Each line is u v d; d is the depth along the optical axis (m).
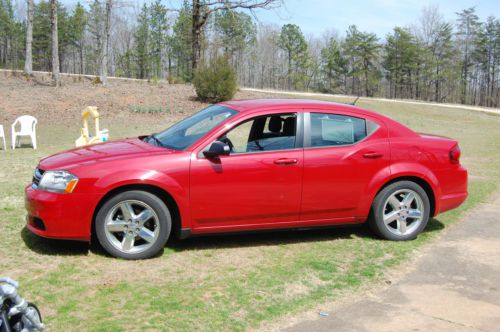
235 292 4.31
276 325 3.78
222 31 78.06
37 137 17.36
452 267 5.10
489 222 6.80
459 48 95.62
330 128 5.61
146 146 5.42
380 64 95.94
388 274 4.88
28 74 31.95
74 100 24.84
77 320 3.70
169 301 4.07
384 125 5.80
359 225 5.85
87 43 95.50
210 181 5.08
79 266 4.76
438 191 5.91
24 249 5.15
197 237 5.85
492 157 14.30
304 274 4.79
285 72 99.69
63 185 4.81
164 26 86.44
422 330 3.79
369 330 3.77
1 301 2.81
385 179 5.67
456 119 36.41
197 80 26.56
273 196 5.31
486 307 4.21
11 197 7.25
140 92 27.86
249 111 5.41
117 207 4.90
